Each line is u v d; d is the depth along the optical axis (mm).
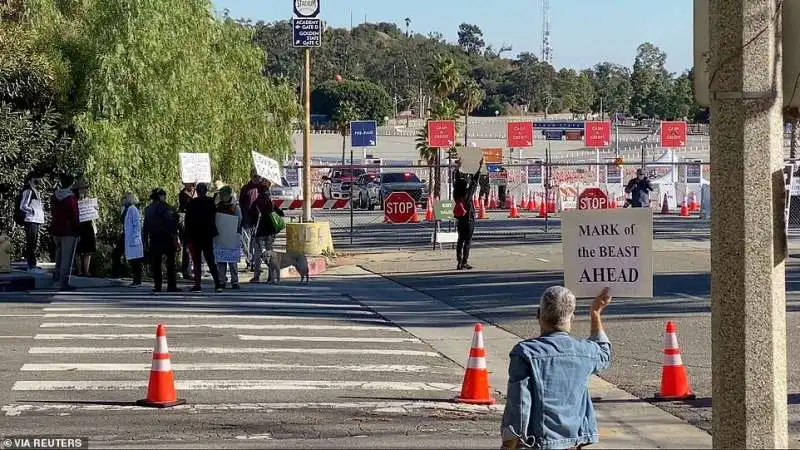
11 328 15039
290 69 139000
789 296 18250
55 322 15703
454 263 25953
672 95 118000
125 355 12953
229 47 30641
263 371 12125
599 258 6543
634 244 6469
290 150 32562
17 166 24016
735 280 5820
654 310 17000
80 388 10992
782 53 5875
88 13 25594
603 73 168500
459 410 10258
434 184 48312
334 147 96625
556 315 6230
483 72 165000
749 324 5809
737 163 5770
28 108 24750
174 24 25828
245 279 23250
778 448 5883
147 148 24969
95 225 22875
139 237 21375
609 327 15359
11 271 21953
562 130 73562
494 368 12656
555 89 160250
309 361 12859
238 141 29797
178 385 11242
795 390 10938
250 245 24344
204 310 17406
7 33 24875
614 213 6504
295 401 10562
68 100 25141
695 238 31750
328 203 31672
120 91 24625
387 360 13039
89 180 23859
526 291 20234
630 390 11172
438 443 8922
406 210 29906
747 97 5727
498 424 9688
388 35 185125
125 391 10875
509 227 37969
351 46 159625
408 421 9766
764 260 5781
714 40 5805
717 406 5949
